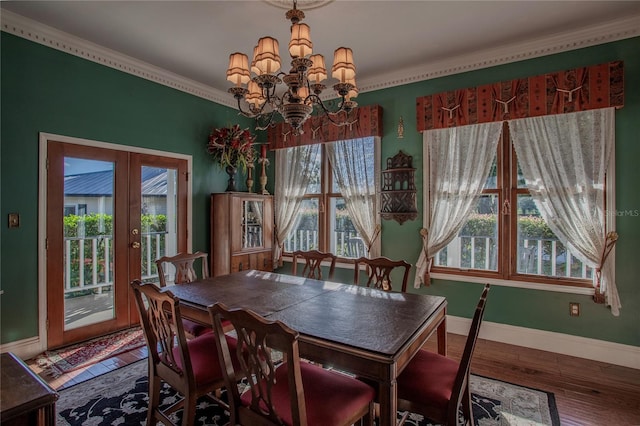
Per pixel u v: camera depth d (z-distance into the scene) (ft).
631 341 8.92
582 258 9.37
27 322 9.22
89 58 10.34
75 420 6.60
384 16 8.48
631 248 8.88
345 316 5.86
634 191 8.82
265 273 9.70
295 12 6.31
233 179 14.20
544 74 9.71
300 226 14.92
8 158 8.86
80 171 10.23
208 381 5.57
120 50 10.60
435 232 11.34
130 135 11.41
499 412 6.89
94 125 10.50
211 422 6.58
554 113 9.44
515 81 9.95
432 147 11.42
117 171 11.08
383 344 4.68
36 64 9.29
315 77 6.60
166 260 8.93
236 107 15.08
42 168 9.44
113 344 10.13
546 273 10.14
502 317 10.52
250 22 8.85
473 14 8.40
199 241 13.66
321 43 9.89
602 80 8.86
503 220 10.59
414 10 8.21
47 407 3.06
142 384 7.93
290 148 14.78
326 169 14.01
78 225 10.23
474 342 4.84
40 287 9.42
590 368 8.81
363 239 12.69
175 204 12.83
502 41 9.82
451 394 4.94
